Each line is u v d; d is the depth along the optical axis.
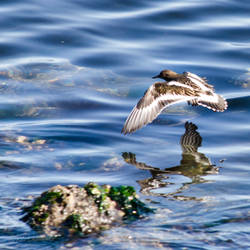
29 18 23.34
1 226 9.08
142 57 20.30
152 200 10.22
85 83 18.22
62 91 17.52
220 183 11.16
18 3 24.88
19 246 8.45
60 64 19.62
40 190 10.70
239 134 14.34
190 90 13.32
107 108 16.42
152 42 21.61
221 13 24.23
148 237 8.74
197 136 14.26
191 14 24.05
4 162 12.27
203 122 15.36
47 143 13.58
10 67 19.19
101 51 20.75
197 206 9.98
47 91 17.47
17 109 16.11
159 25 23.09
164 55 20.52
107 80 18.52
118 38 21.97
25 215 9.48
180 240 8.65
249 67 19.59
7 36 21.59
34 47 20.94
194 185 11.05
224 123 15.22
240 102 16.66
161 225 9.18
